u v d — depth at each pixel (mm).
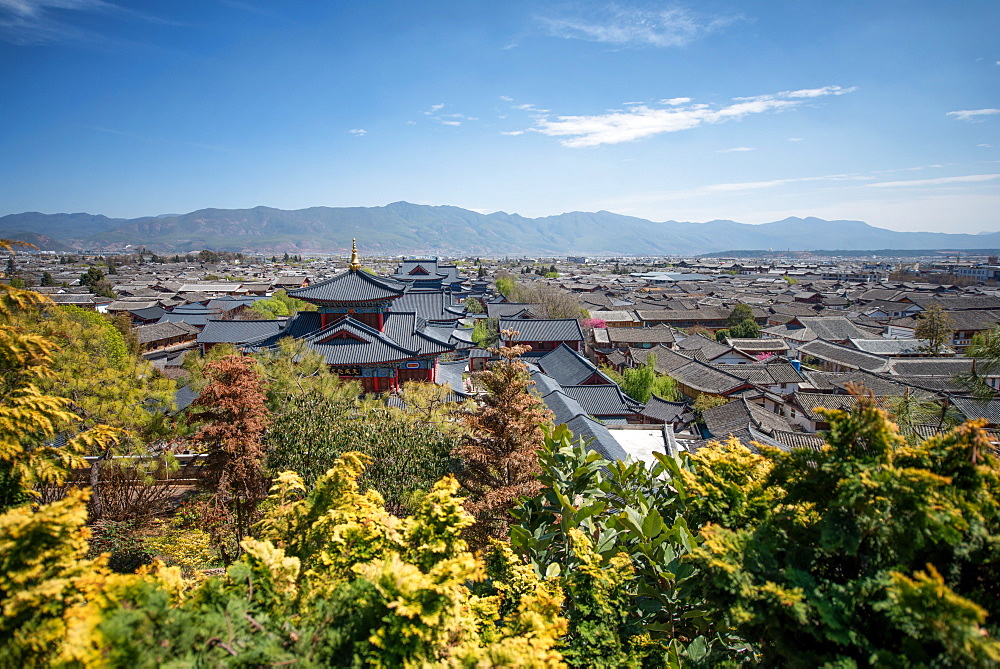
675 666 6746
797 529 6047
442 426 15883
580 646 6840
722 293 144625
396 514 14102
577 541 8188
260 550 6578
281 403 16344
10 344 9406
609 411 39250
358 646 5598
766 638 5715
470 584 8578
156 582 6109
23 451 9367
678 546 7781
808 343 71438
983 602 5027
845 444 5730
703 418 42094
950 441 5691
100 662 4281
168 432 18203
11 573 5016
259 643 5215
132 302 86000
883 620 4996
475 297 104500
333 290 33438
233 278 147625
